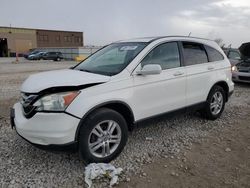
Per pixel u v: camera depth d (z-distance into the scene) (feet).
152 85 13.98
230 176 11.83
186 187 10.94
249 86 35.99
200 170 12.27
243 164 12.92
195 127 17.78
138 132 16.63
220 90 19.04
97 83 11.98
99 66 14.43
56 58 134.82
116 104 12.64
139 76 13.46
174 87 15.25
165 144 14.92
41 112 11.05
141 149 14.21
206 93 17.81
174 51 15.88
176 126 17.87
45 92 11.16
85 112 11.33
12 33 218.38
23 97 12.06
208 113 18.60
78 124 11.23
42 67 75.56
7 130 16.66
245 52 42.63
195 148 14.56
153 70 12.98
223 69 19.15
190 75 16.29
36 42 235.40
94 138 12.05
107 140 12.34
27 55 145.07
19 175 11.48
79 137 11.47
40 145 11.19
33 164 12.41
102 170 11.39
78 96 11.29
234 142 15.52
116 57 14.78
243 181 11.46
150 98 14.02
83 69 14.66
